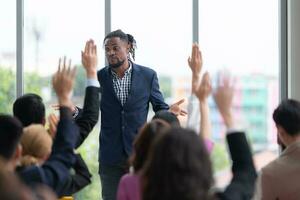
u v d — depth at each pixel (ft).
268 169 9.84
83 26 21.09
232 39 20.98
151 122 8.71
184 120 14.44
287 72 20.85
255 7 20.89
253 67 20.93
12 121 8.47
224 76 8.66
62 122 8.99
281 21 20.85
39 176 8.39
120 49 16.47
